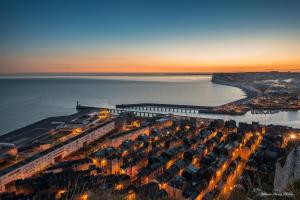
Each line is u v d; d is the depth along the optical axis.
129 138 162.38
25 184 86.50
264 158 99.31
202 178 91.00
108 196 55.69
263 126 174.00
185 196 79.25
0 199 79.75
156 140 145.50
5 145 146.75
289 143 129.75
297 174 93.06
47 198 76.88
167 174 94.31
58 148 131.62
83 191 68.69
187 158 115.25
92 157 121.56
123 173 103.19
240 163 108.38
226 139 140.25
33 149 148.38
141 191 79.69
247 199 35.91
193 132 169.75
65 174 95.62
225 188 86.19
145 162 116.31
